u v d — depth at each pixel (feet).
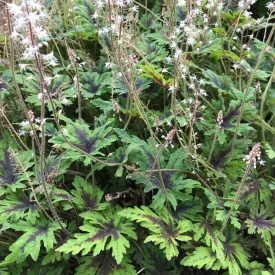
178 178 1.14
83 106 1.42
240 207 1.17
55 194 1.07
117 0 0.98
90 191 1.12
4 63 1.40
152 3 1.95
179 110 1.26
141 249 1.10
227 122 1.24
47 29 1.32
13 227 1.01
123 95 1.39
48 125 1.24
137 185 1.24
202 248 1.06
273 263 1.06
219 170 1.21
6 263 0.96
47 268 1.04
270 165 1.29
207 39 1.52
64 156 1.09
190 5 1.18
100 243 0.99
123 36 1.11
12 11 0.70
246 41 1.90
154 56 1.44
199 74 1.50
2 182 1.12
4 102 1.38
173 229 1.05
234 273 1.01
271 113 1.49
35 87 1.33
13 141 1.23
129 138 1.14
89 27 1.56
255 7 2.19
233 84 1.40
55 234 1.07
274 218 1.13
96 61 1.64
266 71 1.49
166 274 1.07
